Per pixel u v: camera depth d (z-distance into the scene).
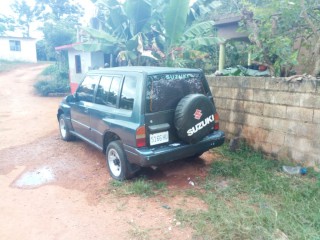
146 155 4.21
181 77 4.73
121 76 4.86
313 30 5.69
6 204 4.25
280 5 5.91
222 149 6.06
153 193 4.34
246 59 11.02
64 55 24.91
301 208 3.71
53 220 3.79
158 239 3.29
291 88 5.01
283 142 5.27
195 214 3.72
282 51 6.20
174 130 4.58
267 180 4.50
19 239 3.42
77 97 6.34
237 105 6.11
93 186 4.73
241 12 6.71
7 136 8.04
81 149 6.62
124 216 3.80
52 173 5.35
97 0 11.47
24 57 35.53
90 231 3.52
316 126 4.73
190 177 4.90
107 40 10.93
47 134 8.09
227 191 4.26
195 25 10.06
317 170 4.75
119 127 4.57
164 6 10.63
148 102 4.32
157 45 11.45
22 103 15.20
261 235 3.19
